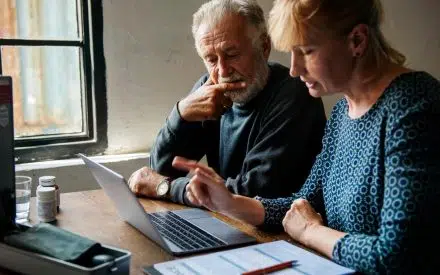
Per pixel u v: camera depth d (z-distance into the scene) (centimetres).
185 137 184
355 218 116
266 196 158
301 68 116
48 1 233
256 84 171
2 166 114
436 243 100
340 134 127
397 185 100
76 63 241
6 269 106
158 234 117
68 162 229
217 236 127
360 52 110
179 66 252
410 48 323
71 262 94
